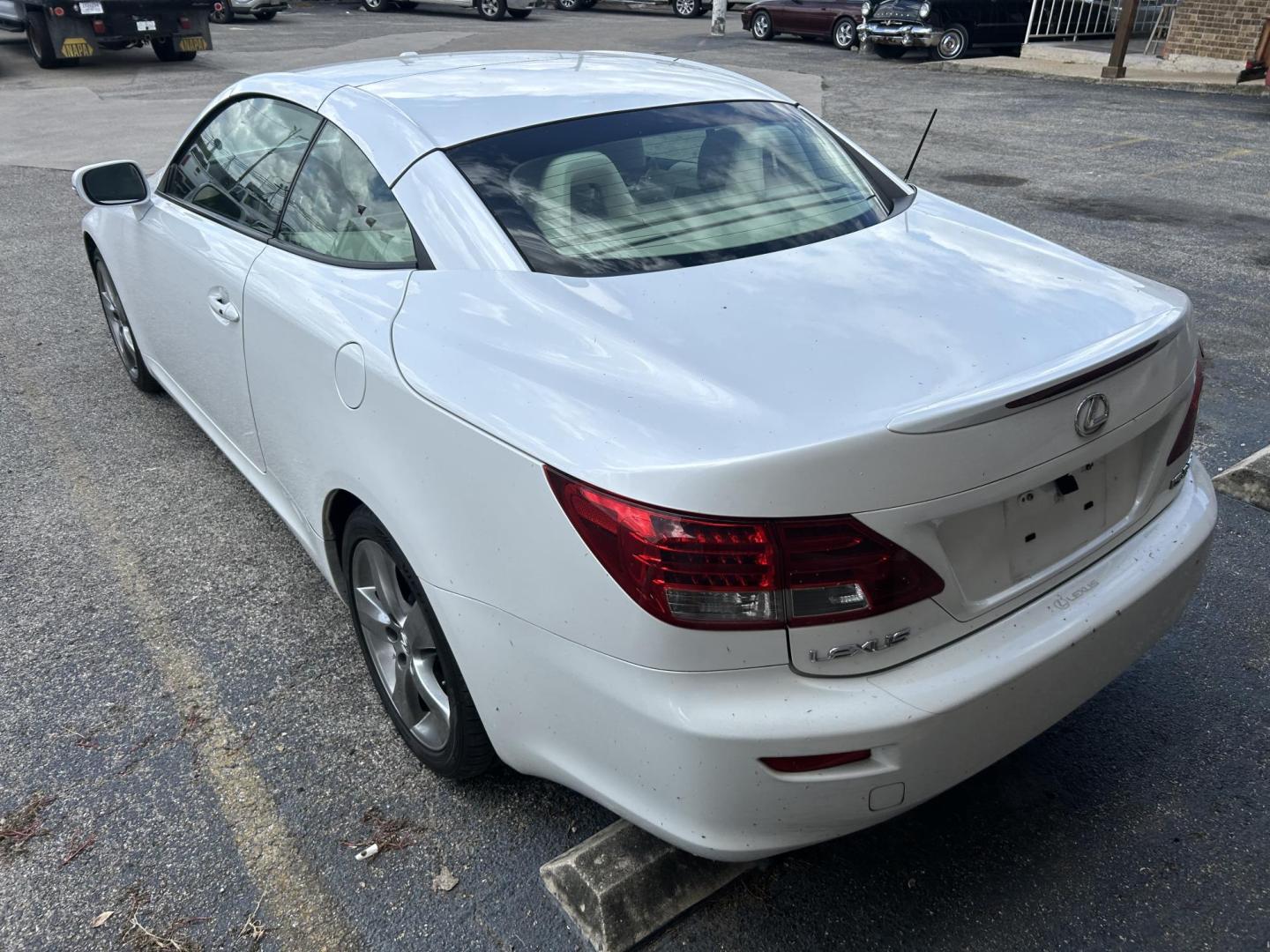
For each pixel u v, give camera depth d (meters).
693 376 1.94
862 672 1.85
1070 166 9.67
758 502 1.73
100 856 2.42
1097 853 2.38
